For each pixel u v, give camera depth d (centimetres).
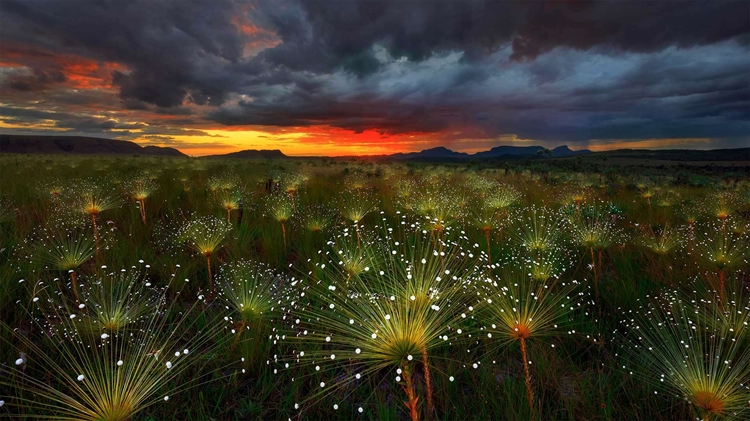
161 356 288
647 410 302
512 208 924
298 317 417
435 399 320
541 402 302
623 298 466
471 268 397
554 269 510
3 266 502
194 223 591
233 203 820
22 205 899
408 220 818
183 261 574
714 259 452
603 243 524
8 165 2225
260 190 1384
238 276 421
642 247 651
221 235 545
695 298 423
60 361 334
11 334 365
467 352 366
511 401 298
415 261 354
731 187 1595
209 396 325
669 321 377
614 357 373
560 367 354
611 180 2048
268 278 425
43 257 484
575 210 935
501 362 371
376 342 223
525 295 396
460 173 2550
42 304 424
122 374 223
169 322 422
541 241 514
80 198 667
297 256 666
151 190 902
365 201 852
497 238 711
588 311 471
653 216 973
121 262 552
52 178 1424
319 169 2597
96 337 334
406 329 223
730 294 438
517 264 534
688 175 2631
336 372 359
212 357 340
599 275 543
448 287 291
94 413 204
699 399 230
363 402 317
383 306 235
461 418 298
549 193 1330
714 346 342
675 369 259
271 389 330
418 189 1154
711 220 827
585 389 317
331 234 756
